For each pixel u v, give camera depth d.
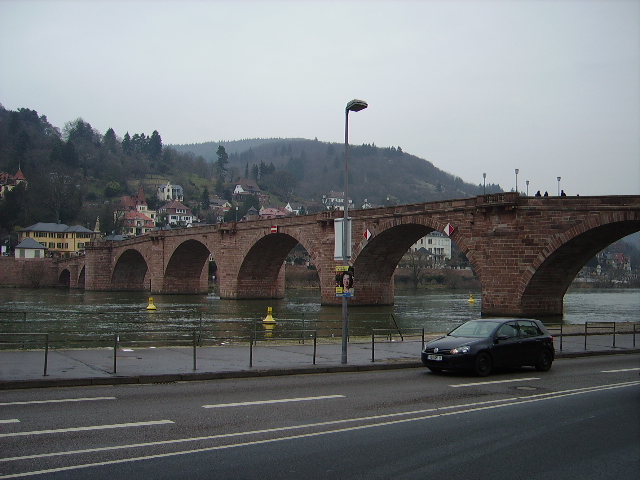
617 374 26.67
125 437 14.59
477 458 13.41
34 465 12.32
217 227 110.50
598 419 17.34
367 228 80.00
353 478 11.95
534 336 27.62
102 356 28.73
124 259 152.00
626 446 14.50
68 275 183.38
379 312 81.06
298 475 12.05
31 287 177.62
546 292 63.25
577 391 22.06
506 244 62.00
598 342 40.03
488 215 63.44
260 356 30.12
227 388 21.88
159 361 27.33
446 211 68.50
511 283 61.69
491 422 16.86
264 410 17.94
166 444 14.05
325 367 26.70
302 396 20.31
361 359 29.62
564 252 59.78
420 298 122.31
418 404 19.25
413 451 13.87
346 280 28.36
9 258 178.12
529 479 12.09
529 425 16.55
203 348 33.38
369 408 18.48
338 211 85.38
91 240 159.00
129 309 87.56
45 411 17.33
